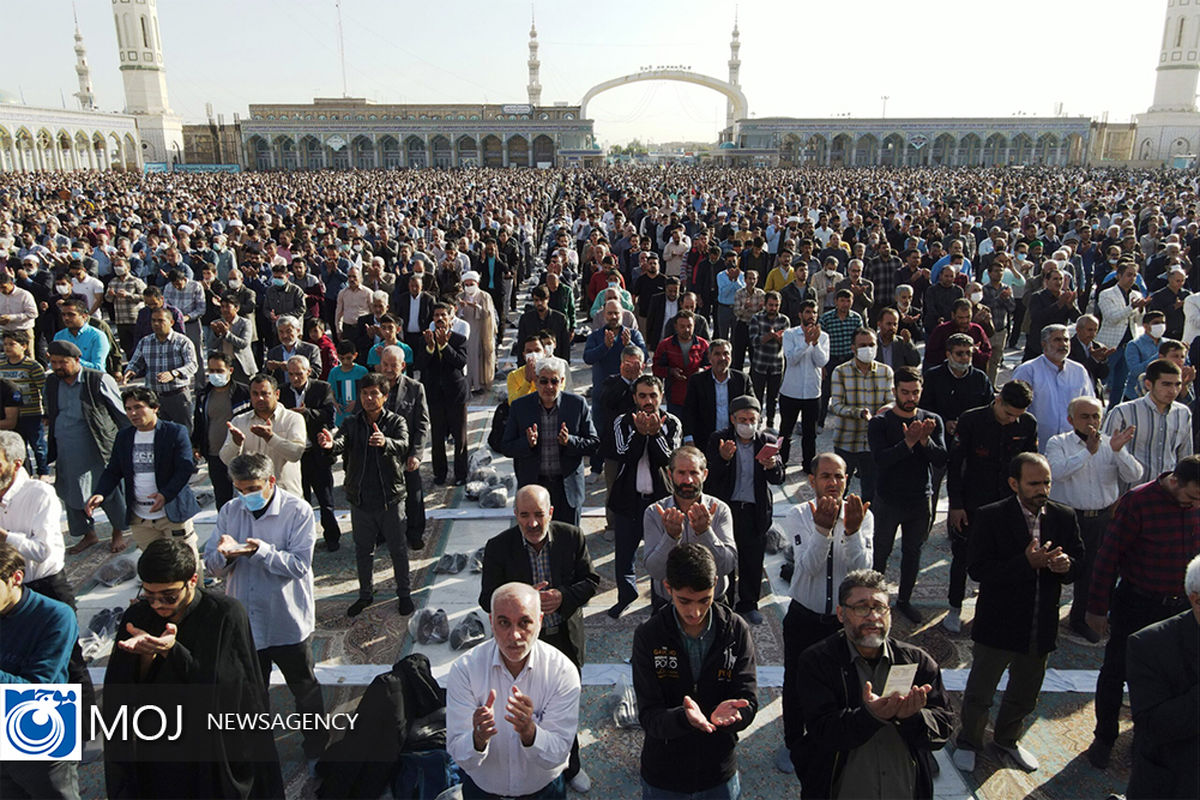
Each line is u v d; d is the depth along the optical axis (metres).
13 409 6.89
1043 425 6.23
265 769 3.38
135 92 79.25
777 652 5.12
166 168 75.50
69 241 16.34
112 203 25.88
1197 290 12.30
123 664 3.09
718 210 25.05
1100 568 4.21
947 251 12.80
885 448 5.31
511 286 16.69
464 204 28.48
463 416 7.92
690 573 3.11
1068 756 4.18
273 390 5.61
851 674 3.18
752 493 5.29
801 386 7.73
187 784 3.16
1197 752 3.05
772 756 4.21
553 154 88.88
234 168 78.06
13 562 3.28
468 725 3.25
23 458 4.49
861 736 2.95
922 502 5.29
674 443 5.59
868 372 6.35
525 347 6.84
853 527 3.97
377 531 5.62
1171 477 4.04
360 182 47.38
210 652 3.17
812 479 4.23
